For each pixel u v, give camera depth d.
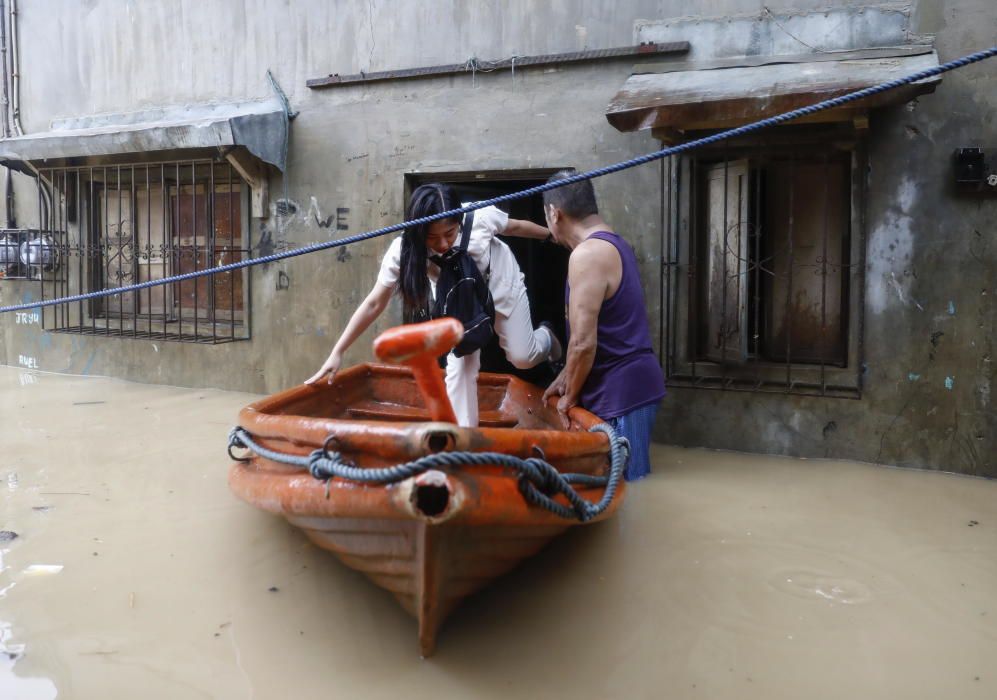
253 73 6.61
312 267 6.48
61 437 5.62
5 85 7.79
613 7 5.36
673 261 5.34
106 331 7.49
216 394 6.91
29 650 3.07
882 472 4.85
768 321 5.34
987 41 4.61
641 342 4.59
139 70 7.14
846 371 5.03
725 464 4.98
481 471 2.78
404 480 2.68
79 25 7.40
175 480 4.72
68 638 3.15
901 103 4.33
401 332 2.53
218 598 3.44
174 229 7.30
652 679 2.96
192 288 7.23
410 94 6.02
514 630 3.23
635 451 4.62
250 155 6.46
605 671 3.01
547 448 3.08
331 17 6.27
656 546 3.82
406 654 3.09
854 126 4.64
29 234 7.77
